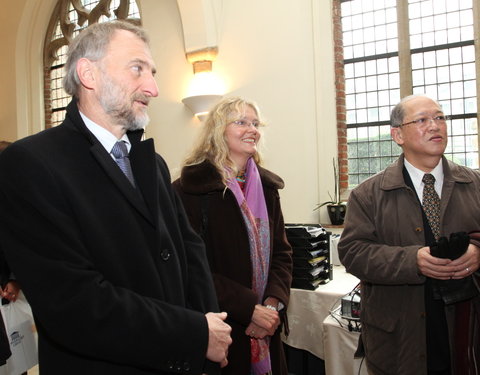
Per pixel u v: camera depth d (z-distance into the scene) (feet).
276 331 5.39
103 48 3.16
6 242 2.72
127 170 3.36
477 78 11.12
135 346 2.68
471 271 4.19
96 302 2.63
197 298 3.67
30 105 19.49
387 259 4.53
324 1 12.39
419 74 12.30
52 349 2.97
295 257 8.02
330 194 12.21
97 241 2.86
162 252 3.25
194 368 2.86
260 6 12.34
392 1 12.58
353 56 13.16
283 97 12.01
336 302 7.53
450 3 11.82
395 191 4.99
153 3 14.44
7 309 5.70
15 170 2.74
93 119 3.27
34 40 19.56
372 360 4.79
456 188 4.83
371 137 12.87
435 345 4.61
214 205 5.24
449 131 11.87
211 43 12.96
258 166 6.02
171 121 14.08
